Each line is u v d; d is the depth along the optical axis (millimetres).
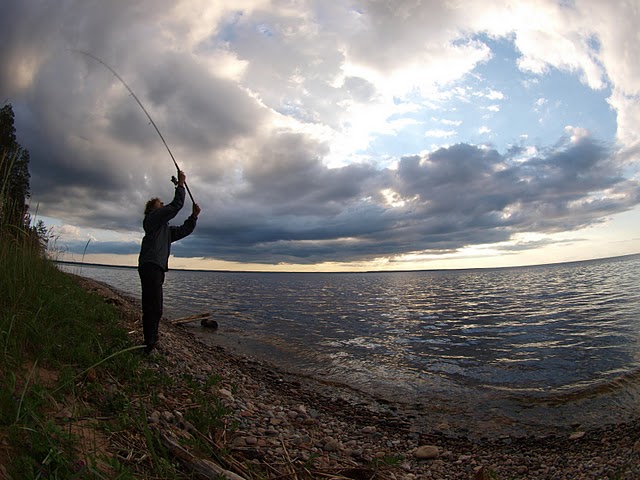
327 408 7773
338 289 64625
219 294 43406
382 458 5020
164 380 5223
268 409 6371
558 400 8547
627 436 6094
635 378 9570
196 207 6785
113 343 5953
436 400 8773
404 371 11242
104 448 3133
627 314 20672
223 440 4266
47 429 2643
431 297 43094
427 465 5539
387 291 57625
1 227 6281
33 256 7238
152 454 2973
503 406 8320
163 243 6379
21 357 3949
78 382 4152
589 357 12172
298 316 24047
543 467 5406
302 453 4508
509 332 17750
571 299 32312
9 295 5219
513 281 75000
